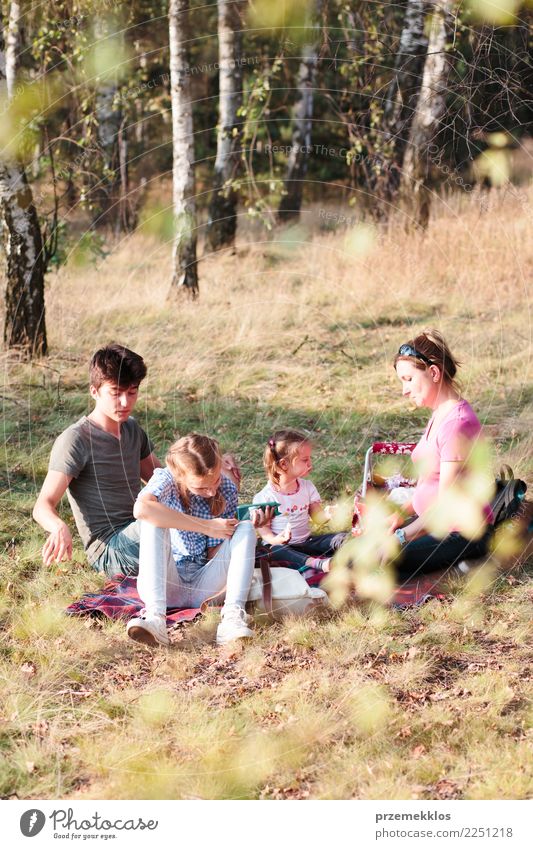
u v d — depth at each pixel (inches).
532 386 241.9
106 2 306.7
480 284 336.5
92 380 139.5
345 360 273.7
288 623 130.6
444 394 146.6
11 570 148.0
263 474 191.3
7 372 241.1
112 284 345.4
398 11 395.5
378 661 121.7
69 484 144.2
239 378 251.9
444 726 106.8
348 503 173.3
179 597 135.2
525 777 98.0
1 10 276.8
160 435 214.1
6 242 257.6
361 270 357.4
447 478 142.9
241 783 98.8
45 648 124.3
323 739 104.8
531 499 170.1
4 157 251.9
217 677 119.0
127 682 117.6
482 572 144.7
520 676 117.4
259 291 344.2
